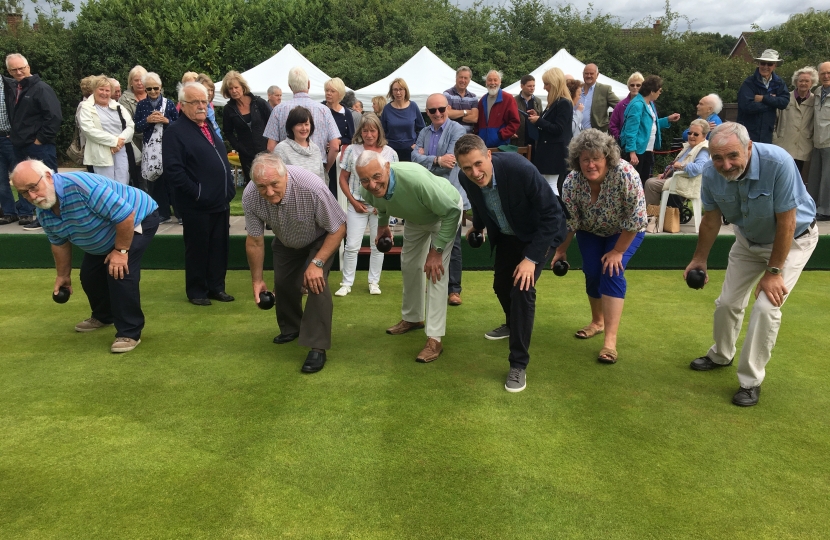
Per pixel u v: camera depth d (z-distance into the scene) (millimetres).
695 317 4508
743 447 2697
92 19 17859
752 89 7152
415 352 3797
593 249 3727
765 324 2990
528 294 3184
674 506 2279
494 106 5852
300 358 3691
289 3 19516
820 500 2320
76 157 7004
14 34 18266
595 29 20125
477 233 3730
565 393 3225
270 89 7000
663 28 19672
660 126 7762
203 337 4047
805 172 7477
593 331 4090
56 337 4027
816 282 5422
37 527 2141
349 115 6316
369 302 4867
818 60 19625
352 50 18953
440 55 19578
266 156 3146
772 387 3316
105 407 3031
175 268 5906
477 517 2205
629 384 3348
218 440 2717
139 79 6645
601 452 2646
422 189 3297
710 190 3123
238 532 2117
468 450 2648
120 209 3486
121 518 2189
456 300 4812
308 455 2598
